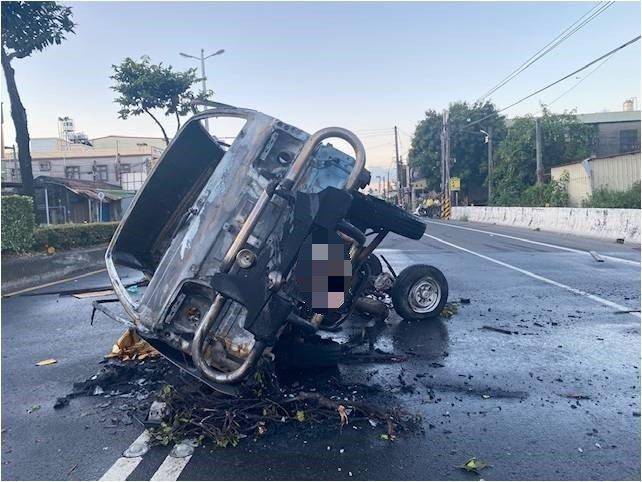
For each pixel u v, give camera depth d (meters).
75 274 13.68
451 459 3.53
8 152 36.53
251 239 4.36
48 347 6.58
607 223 20.77
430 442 3.76
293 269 4.41
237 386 4.21
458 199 51.38
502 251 16.19
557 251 15.95
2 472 3.56
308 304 4.43
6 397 4.92
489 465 3.44
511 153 38.84
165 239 6.17
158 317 4.37
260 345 4.11
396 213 5.71
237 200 4.49
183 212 6.12
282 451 3.69
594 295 8.84
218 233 4.43
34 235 12.74
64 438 4.03
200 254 4.39
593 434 3.84
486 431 3.91
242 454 3.66
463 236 23.19
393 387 4.77
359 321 7.23
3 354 6.33
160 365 5.53
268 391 4.51
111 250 5.26
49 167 49.44
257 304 4.09
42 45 13.46
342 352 5.77
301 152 4.49
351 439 3.83
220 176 4.54
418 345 6.06
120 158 49.41
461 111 50.94
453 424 4.03
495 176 41.16
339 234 4.61
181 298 4.40
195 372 4.35
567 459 3.51
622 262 13.05
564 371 5.12
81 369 5.66
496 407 4.32
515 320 7.18
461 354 5.70
